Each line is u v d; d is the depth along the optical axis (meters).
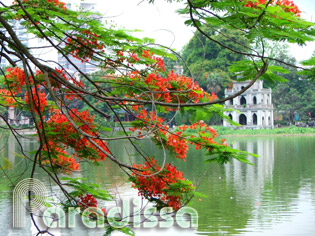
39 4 6.04
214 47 86.50
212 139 6.86
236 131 78.88
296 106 93.19
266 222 13.75
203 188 20.02
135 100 5.70
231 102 89.75
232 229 12.81
